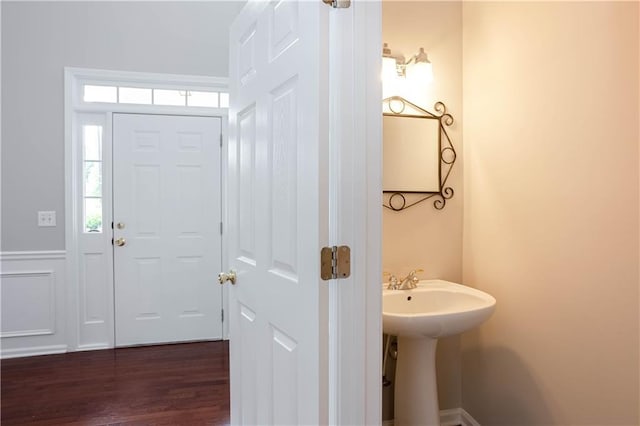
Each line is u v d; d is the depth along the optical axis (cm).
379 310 103
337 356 98
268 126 125
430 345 168
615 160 126
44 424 205
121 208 313
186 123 323
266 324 128
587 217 136
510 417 172
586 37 135
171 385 250
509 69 168
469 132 194
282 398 118
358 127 99
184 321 327
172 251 323
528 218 160
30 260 298
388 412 191
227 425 205
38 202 297
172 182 322
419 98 191
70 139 301
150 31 313
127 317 317
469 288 177
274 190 121
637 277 121
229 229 164
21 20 292
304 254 103
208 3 322
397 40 188
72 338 306
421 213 193
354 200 99
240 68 152
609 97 127
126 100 317
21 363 283
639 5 118
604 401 132
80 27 301
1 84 289
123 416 213
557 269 148
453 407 204
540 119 154
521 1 161
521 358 166
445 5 195
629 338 124
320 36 95
